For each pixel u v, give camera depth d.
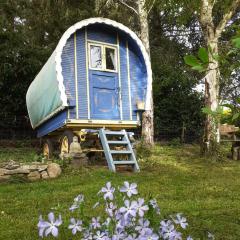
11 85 17.47
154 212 2.96
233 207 6.87
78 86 11.38
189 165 12.09
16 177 9.09
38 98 13.55
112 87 11.90
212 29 13.19
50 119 12.78
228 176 10.28
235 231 5.50
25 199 7.30
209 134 13.42
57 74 10.91
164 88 19.41
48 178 9.41
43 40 24.22
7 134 18.05
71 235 4.98
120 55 12.20
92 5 23.52
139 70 12.38
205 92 13.41
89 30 11.80
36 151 15.18
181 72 20.08
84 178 9.25
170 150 15.36
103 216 5.75
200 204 7.00
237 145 14.14
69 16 22.83
